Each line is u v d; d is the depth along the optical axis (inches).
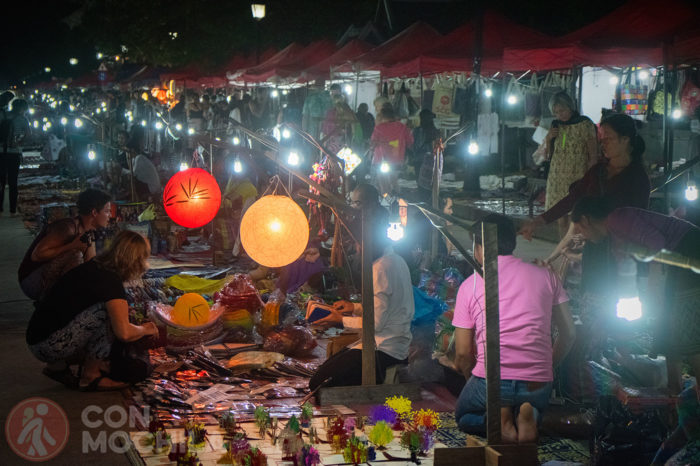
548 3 756.6
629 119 249.0
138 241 235.3
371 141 552.4
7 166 638.5
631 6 492.7
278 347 274.2
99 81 1545.3
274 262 233.6
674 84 469.4
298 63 849.5
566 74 652.7
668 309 187.3
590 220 216.1
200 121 948.6
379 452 189.5
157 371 254.8
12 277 409.1
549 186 378.0
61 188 813.2
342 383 234.1
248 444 181.8
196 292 339.9
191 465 176.4
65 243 276.4
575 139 365.4
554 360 192.1
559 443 198.5
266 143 261.3
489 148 541.0
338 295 325.4
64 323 230.5
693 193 354.3
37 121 1573.6
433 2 942.4
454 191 714.2
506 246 184.2
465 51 614.5
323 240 381.7
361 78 860.0
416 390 232.8
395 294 234.2
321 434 201.3
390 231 309.7
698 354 182.1
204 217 299.7
